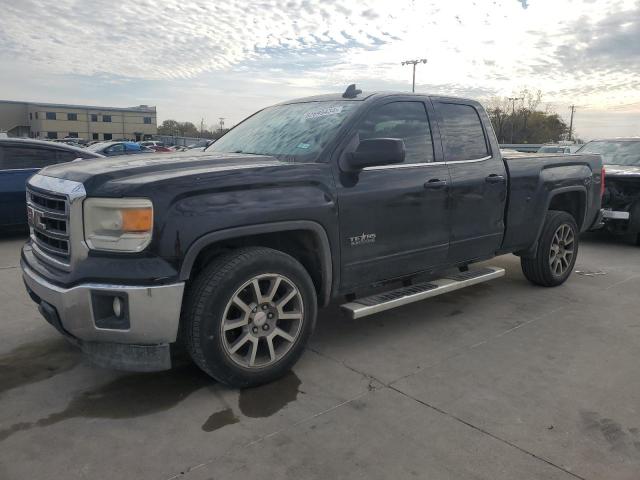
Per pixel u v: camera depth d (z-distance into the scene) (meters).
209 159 3.56
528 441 2.90
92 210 3.03
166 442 2.87
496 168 4.94
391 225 4.07
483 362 3.93
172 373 3.69
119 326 3.03
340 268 3.81
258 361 3.46
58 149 8.71
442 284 4.59
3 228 8.22
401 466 2.67
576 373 3.75
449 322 4.79
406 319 4.86
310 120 4.19
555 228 5.68
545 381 3.62
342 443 2.87
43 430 2.97
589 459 2.74
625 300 5.52
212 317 3.18
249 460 2.71
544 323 4.79
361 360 3.95
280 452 2.78
